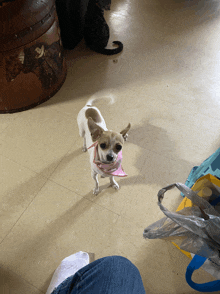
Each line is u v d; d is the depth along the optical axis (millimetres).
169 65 3600
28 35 2420
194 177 2348
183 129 3002
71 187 2582
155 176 2666
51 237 2299
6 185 2582
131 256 2217
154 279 2117
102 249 2248
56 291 779
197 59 3656
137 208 2465
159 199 1517
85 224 2369
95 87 3359
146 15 4195
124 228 2354
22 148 2828
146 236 1802
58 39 2912
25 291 2047
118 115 3107
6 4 2186
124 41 3859
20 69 2629
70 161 2746
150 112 3143
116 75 3492
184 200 1983
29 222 2375
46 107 3150
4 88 2742
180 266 2178
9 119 3039
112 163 1912
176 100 3252
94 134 1802
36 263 2176
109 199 2512
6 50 2393
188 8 4312
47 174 2658
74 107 3164
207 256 1536
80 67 3553
